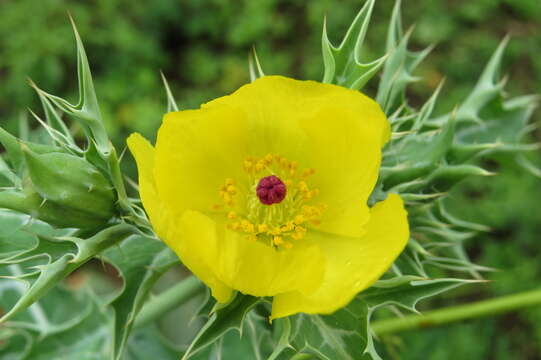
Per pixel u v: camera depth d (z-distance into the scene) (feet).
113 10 1.36
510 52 1.37
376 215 0.64
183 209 0.67
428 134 0.70
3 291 0.81
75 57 1.29
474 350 1.04
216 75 1.36
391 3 1.41
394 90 0.74
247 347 0.84
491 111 0.80
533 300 0.80
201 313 0.66
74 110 0.62
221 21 1.40
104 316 0.79
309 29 1.41
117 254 0.68
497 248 1.12
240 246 0.61
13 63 1.25
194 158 0.66
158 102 1.30
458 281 0.62
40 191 0.61
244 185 0.70
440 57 1.38
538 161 1.19
